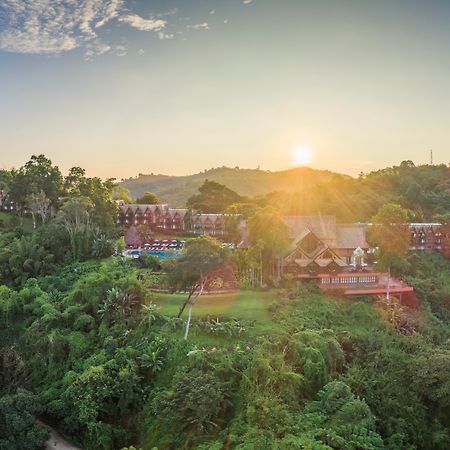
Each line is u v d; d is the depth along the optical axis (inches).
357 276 3430.1
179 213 5354.3
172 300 2957.7
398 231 3380.9
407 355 2479.1
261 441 1786.4
